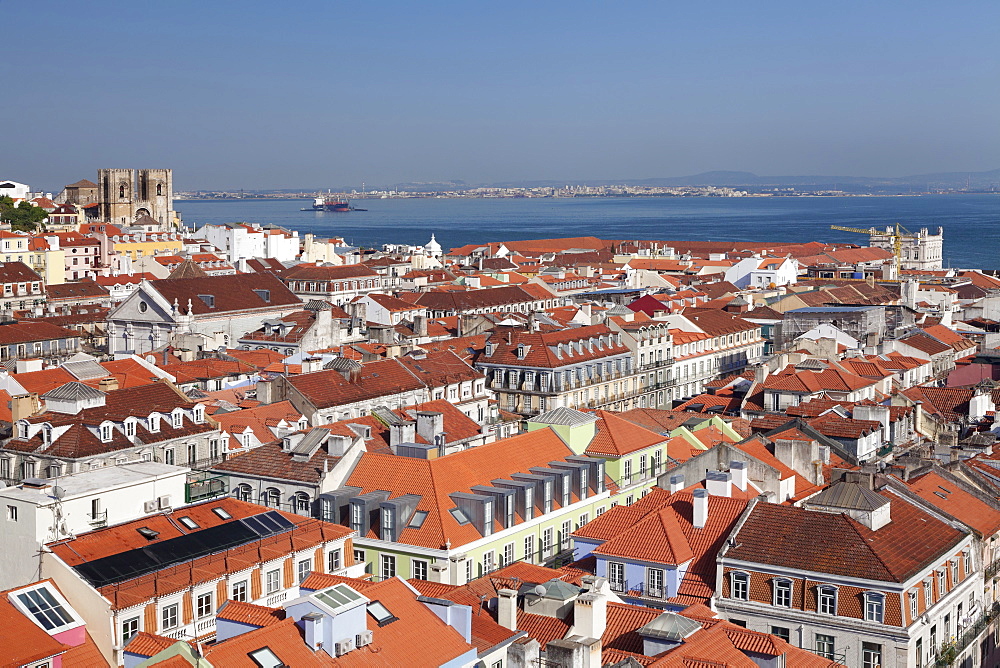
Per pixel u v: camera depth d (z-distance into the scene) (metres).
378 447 139.38
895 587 95.12
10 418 159.62
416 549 117.31
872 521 101.94
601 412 153.25
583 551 113.19
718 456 131.25
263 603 101.06
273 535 105.44
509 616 86.81
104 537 98.69
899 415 166.25
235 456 137.38
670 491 120.06
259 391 178.00
